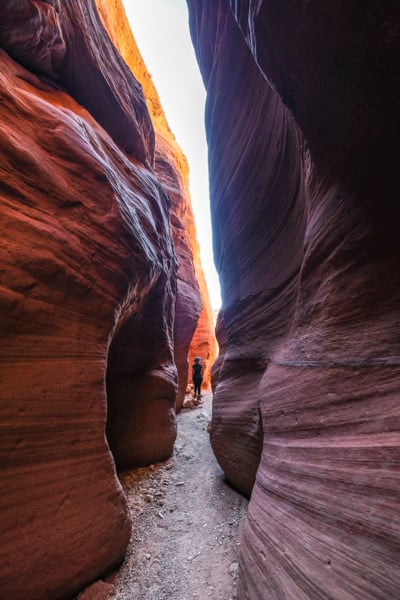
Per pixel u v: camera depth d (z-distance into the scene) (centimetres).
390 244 234
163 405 742
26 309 284
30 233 303
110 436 612
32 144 341
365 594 156
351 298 264
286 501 255
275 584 215
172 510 476
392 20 156
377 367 223
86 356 345
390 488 171
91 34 568
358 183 251
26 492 260
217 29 740
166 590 299
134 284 485
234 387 592
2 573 232
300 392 296
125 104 702
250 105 616
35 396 281
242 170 666
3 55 407
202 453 791
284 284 465
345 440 221
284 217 484
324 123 256
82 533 293
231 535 391
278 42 234
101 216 409
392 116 196
